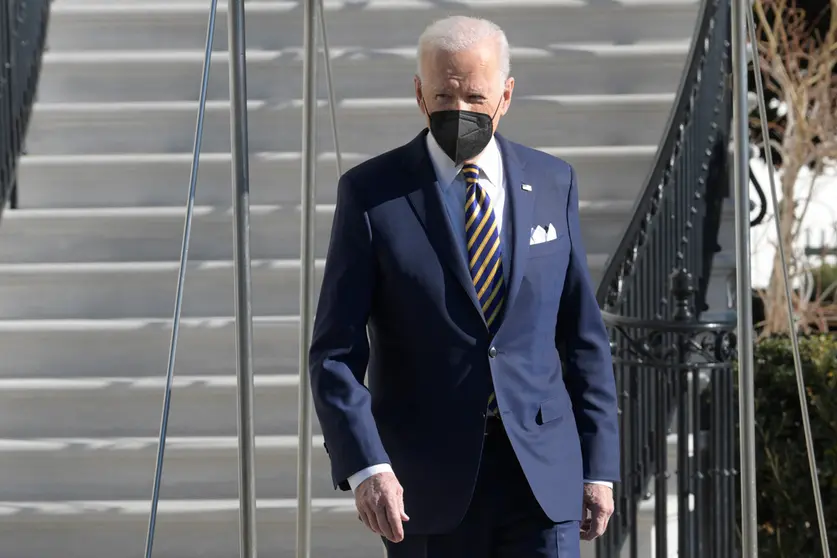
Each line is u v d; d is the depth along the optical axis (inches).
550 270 333.1
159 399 626.8
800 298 1108.5
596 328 343.3
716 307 708.0
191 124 749.9
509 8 784.3
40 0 750.5
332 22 791.1
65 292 676.7
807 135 1092.5
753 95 864.3
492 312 324.8
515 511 324.5
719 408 518.0
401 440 321.7
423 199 326.3
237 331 319.3
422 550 323.3
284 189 726.5
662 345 530.3
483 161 335.6
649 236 616.4
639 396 545.3
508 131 752.3
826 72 1090.1
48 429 628.4
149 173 724.7
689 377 572.4
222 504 582.9
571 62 768.3
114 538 586.6
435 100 319.3
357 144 742.5
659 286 620.1
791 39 1194.6
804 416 387.2
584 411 337.4
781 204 1107.3
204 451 599.2
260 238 700.7
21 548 586.6
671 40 790.5
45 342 652.1
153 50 802.2
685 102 644.7
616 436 337.1
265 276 673.0
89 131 751.1
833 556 609.3
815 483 386.6
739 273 336.5
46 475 606.2
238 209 318.3
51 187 727.7
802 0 1214.3
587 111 745.6
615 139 753.0
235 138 318.7
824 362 608.7
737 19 334.0
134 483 606.5
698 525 518.6
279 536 583.8
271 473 606.5
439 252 322.0
